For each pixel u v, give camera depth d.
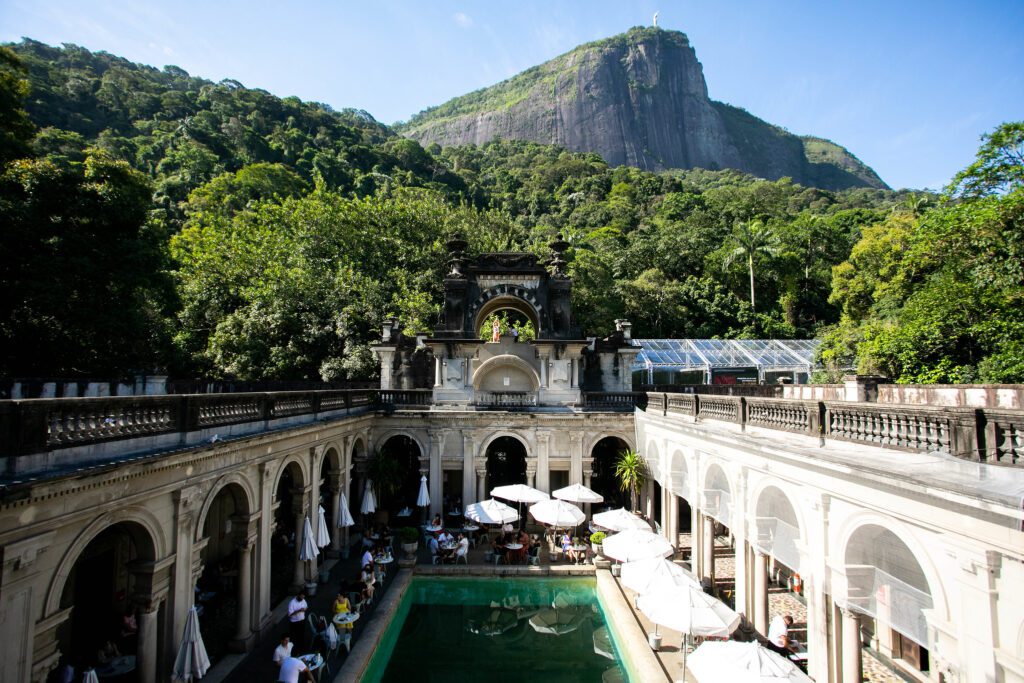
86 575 15.34
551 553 25.34
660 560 16.91
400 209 51.44
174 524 12.05
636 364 46.47
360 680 14.63
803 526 12.92
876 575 11.05
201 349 40.38
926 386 17.80
